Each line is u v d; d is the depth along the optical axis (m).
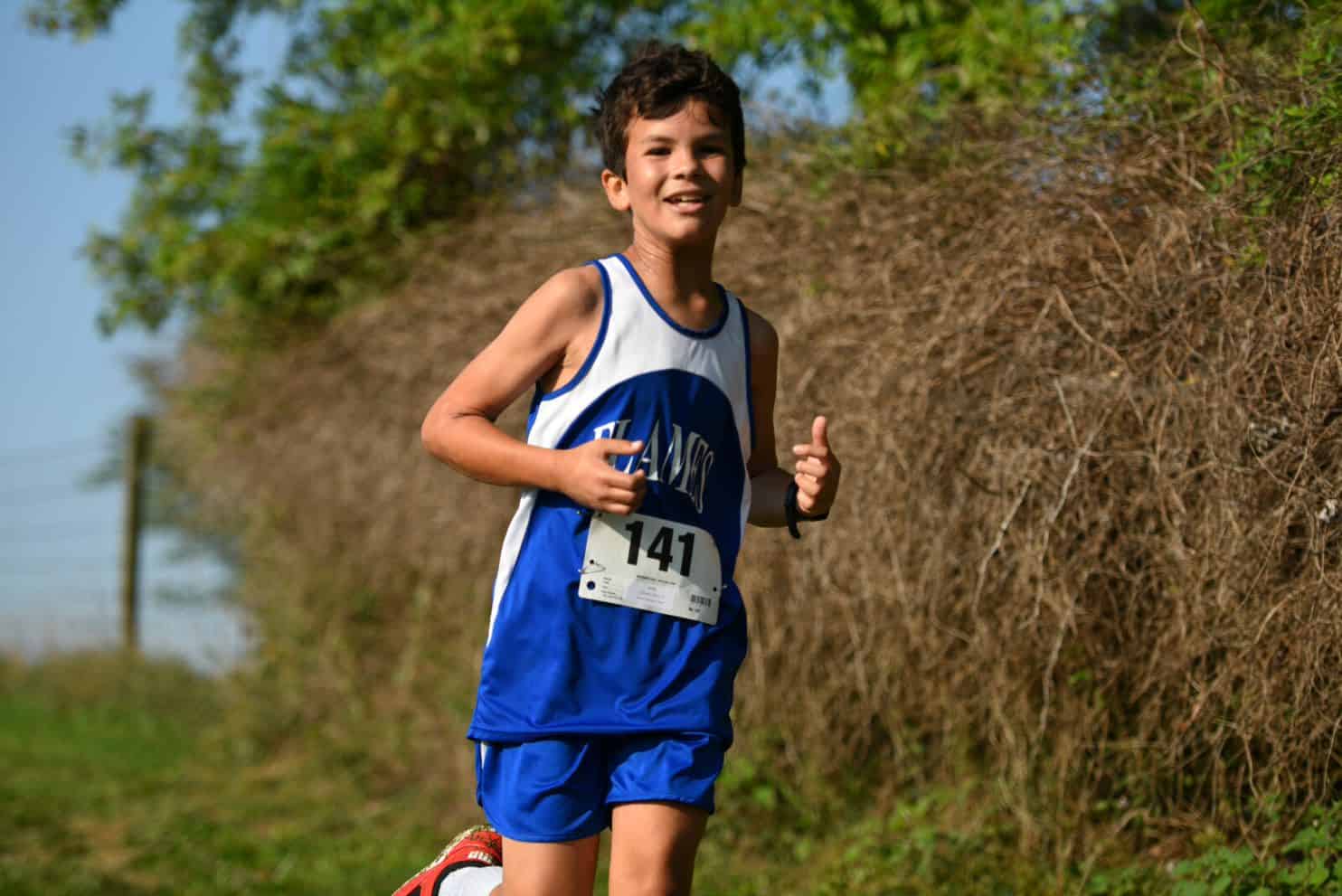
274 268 14.11
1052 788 7.19
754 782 8.90
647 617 4.51
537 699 4.49
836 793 8.62
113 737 16.64
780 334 8.28
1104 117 6.95
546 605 4.52
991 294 6.86
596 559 4.49
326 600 13.98
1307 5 6.37
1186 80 6.96
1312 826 5.98
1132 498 6.48
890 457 7.25
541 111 13.18
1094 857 6.86
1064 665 7.01
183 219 14.81
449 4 12.87
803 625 8.40
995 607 7.01
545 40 13.12
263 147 13.85
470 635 11.35
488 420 4.59
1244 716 6.00
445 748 11.45
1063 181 6.87
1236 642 5.98
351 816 11.40
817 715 8.43
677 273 4.60
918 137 8.09
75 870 9.81
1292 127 5.91
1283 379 5.66
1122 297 6.33
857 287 7.74
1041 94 7.54
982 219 7.21
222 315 15.55
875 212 7.90
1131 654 6.75
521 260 10.88
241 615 16.09
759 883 8.15
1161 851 6.89
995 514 6.81
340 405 13.81
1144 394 6.30
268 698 14.76
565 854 4.44
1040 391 6.57
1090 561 6.60
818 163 8.39
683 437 4.55
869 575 7.57
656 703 4.46
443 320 11.66
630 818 4.36
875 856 7.79
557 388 4.58
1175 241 6.27
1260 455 5.83
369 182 13.15
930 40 9.72
